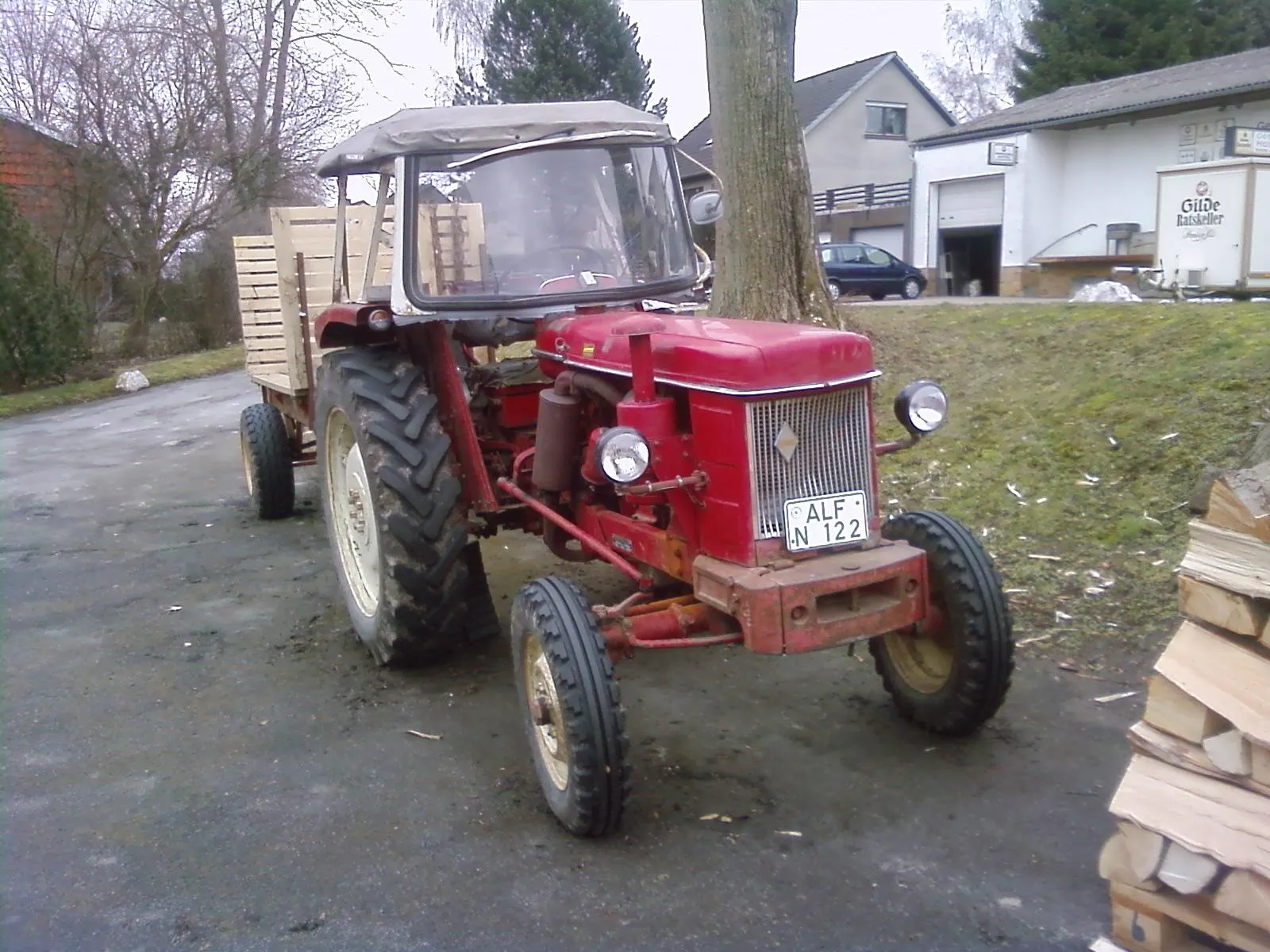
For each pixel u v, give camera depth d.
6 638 5.64
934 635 3.95
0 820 3.75
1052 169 23.09
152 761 4.16
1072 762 3.81
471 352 5.37
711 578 3.45
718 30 7.79
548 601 3.47
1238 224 14.07
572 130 4.55
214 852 3.50
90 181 20.34
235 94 24.17
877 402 7.58
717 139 8.03
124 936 3.08
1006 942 2.89
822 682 4.61
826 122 34.03
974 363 7.89
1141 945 2.77
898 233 27.77
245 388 17.34
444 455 4.53
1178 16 31.84
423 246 4.43
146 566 6.91
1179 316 7.83
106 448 11.88
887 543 3.62
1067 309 8.86
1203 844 2.55
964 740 4.01
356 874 3.34
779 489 3.42
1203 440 5.94
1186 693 2.69
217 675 5.00
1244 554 2.64
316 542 7.30
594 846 3.43
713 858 3.34
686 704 4.44
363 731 4.34
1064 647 4.72
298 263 6.68
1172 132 20.91
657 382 3.67
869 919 3.01
